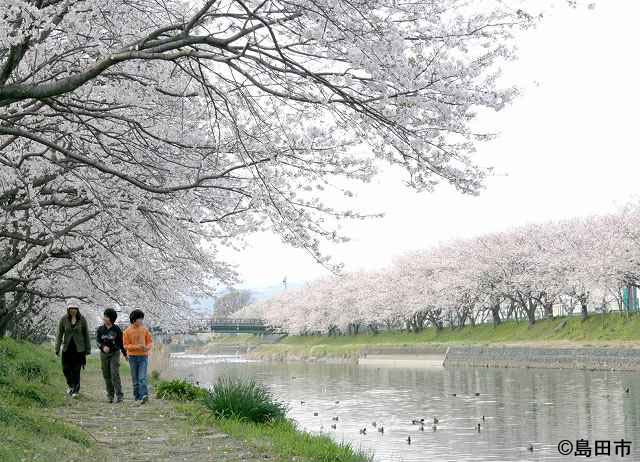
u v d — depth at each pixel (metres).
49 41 8.95
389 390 33.78
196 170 9.46
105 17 8.54
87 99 8.70
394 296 76.56
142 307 14.63
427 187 7.44
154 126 9.31
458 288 66.44
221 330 84.75
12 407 9.23
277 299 107.81
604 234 55.88
